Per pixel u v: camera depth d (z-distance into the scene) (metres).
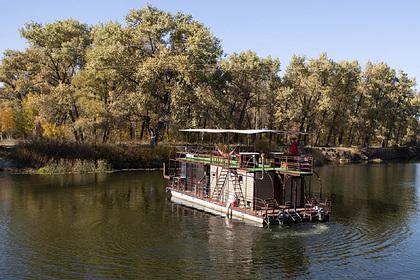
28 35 76.25
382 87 114.44
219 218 38.56
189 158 47.78
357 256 29.16
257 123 102.00
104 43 74.75
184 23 77.06
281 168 38.88
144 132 93.81
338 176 69.75
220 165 41.19
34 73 82.31
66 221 37.09
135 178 62.03
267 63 94.44
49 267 26.42
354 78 102.00
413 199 49.25
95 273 25.53
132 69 74.19
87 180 59.25
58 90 71.06
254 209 37.38
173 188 48.06
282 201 38.41
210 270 26.23
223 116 79.19
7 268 26.20
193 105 74.12
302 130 105.25
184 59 71.19
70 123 76.25
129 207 42.78
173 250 29.75
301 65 99.75
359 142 123.19
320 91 96.56
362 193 53.09
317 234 33.94
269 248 30.39
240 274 25.72
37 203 43.91
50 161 66.81
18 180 57.75
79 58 78.50
